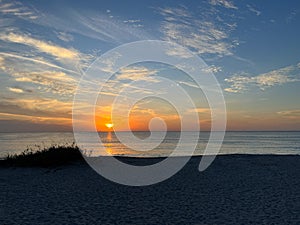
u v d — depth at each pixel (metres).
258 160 19.03
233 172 15.21
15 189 11.33
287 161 18.66
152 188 11.73
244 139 87.19
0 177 13.62
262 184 12.33
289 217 7.94
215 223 7.44
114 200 9.78
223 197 10.21
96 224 7.30
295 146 53.62
